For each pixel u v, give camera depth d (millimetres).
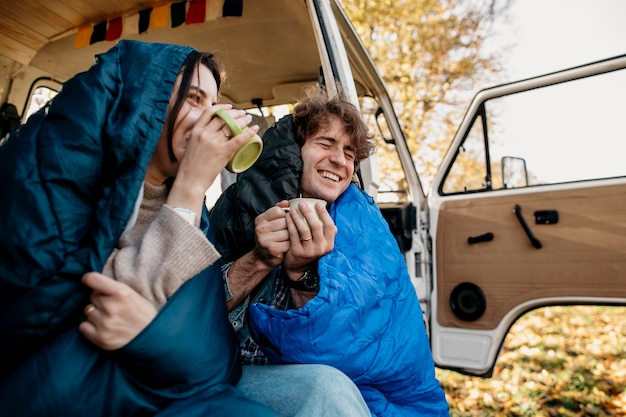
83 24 2691
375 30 8391
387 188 3479
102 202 944
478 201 2977
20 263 863
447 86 8422
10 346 872
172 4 2518
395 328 1317
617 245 2527
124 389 879
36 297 861
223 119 1040
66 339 879
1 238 862
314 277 1311
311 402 1026
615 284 2502
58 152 920
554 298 2652
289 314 1152
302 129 1578
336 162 1527
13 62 2893
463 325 2904
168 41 2896
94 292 877
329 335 1166
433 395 1420
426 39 8312
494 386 4047
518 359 4719
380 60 8500
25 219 875
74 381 845
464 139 3111
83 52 2941
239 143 1048
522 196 2830
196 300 950
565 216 2682
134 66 1044
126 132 958
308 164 1548
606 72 2734
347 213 1492
